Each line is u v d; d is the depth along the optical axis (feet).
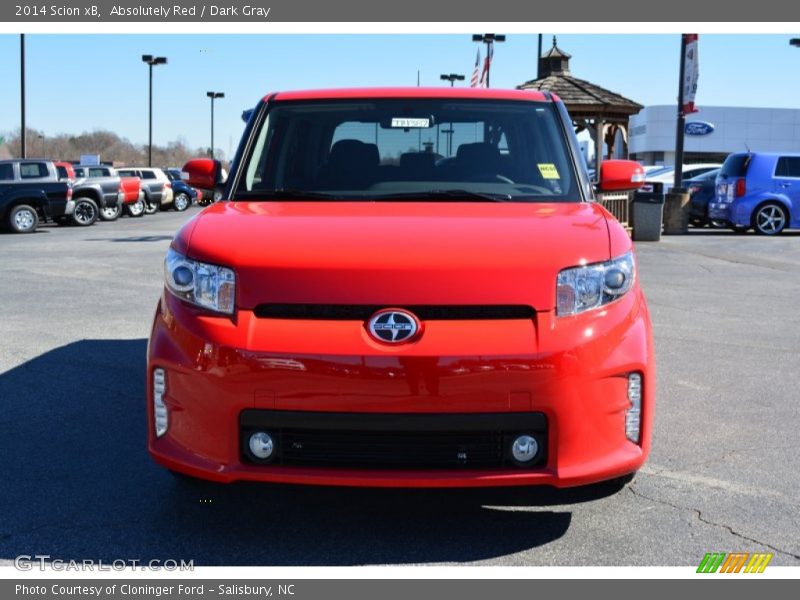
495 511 12.42
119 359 21.53
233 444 10.56
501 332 10.39
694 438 15.79
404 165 14.42
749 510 12.50
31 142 339.77
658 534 11.68
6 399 18.02
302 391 10.29
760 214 64.39
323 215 12.29
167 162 364.79
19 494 12.96
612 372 10.65
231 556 11.03
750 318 28.32
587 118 64.18
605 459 10.75
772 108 207.92
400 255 10.75
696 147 208.33
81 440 15.46
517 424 10.35
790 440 15.70
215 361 10.50
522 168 14.30
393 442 10.44
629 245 11.70
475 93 15.52
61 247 54.65
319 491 13.10
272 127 14.99
